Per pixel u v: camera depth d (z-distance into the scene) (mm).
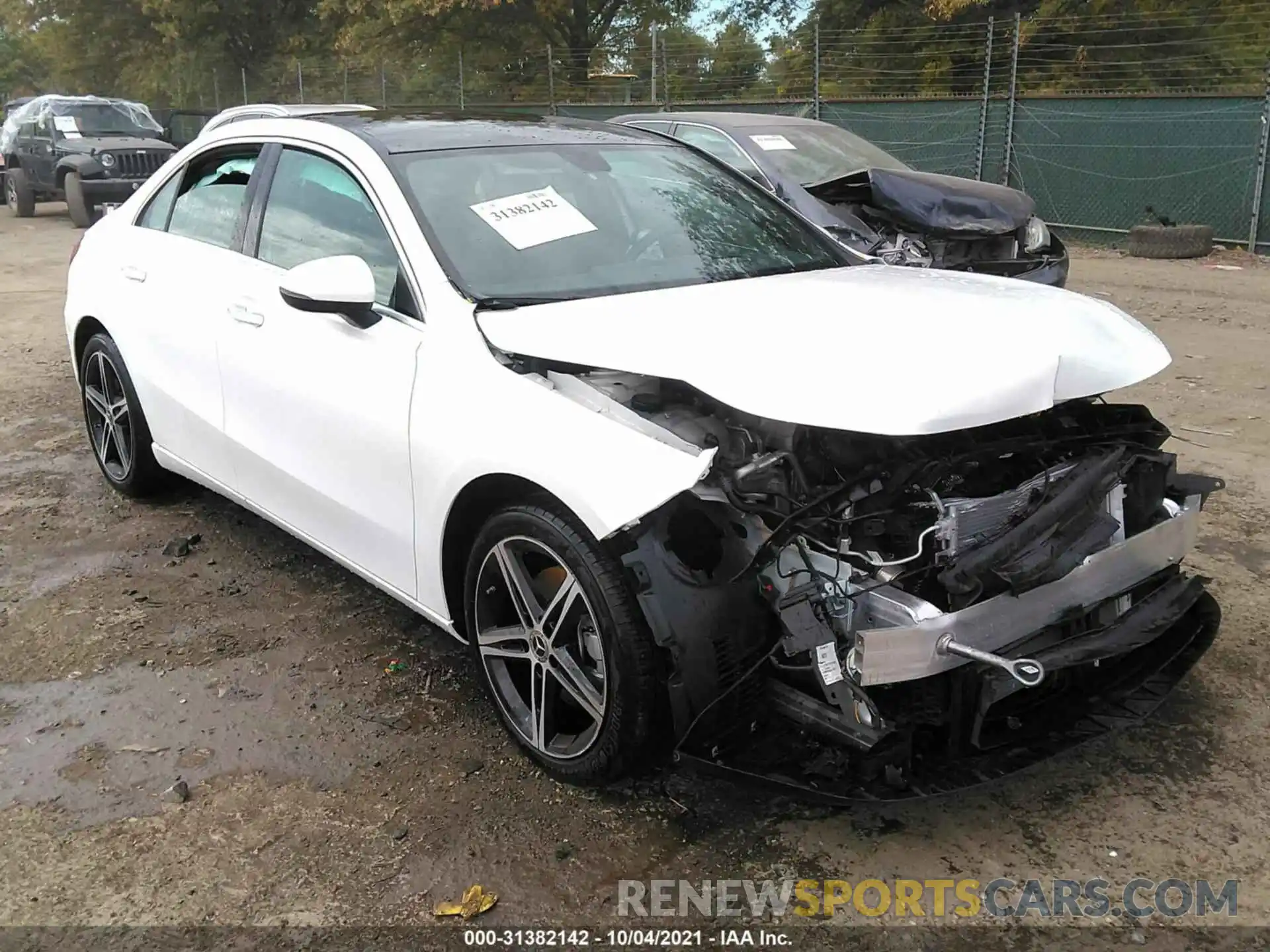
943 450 2613
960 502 2525
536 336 2809
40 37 34406
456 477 2863
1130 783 2893
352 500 3350
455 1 23234
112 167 16484
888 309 2867
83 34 33281
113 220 4922
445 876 2582
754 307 2910
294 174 3770
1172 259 12477
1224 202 13047
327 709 3314
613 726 2650
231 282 3867
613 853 2656
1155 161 13445
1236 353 7598
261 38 30938
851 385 2412
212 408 4000
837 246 3916
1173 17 18141
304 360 3443
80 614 3939
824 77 18297
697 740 2529
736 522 2584
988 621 2457
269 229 3820
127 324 4496
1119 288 10445
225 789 2924
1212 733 3102
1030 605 2533
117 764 3031
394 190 3287
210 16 29875
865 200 7266
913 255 6832
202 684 3457
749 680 2553
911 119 15375
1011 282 3352
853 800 2418
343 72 27109
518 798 2871
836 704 2504
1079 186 14172
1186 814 2760
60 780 2959
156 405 4422
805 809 2812
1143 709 2816
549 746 2912
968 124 14930
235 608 3992
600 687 2727
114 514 4926
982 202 6980
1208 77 17266
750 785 2502
